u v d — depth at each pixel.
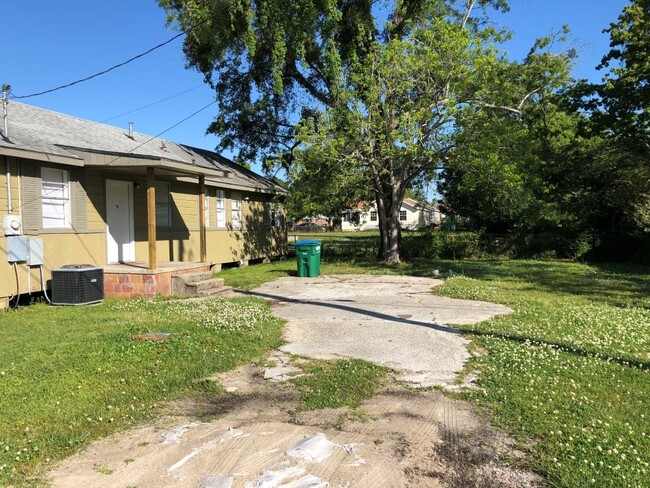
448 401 4.75
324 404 4.68
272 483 3.26
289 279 14.77
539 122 23.56
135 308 9.35
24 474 3.37
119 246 12.60
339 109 17.08
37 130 11.09
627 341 7.03
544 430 4.00
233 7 15.66
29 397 4.69
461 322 8.24
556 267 19.36
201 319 8.15
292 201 17.92
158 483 3.28
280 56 17.12
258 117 22.83
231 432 4.04
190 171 12.57
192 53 20.27
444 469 3.46
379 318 8.62
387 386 5.20
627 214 22.69
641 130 20.41
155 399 4.79
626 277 16.05
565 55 20.50
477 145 16.94
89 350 6.22
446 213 30.02
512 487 3.23
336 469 3.45
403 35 19.88
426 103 16.91
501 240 24.14
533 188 19.89
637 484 3.19
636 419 4.22
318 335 7.39
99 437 3.96
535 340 6.98
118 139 14.43
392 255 20.59
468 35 17.11
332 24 17.20
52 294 9.71
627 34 19.25
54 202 10.52
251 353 6.36
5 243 9.18
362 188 20.52
